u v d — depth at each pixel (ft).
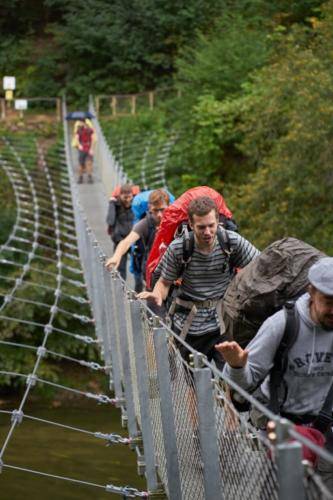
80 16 136.46
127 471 44.68
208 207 17.52
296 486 7.99
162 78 132.05
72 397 64.23
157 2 132.46
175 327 18.49
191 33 131.44
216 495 11.55
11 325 64.03
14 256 74.13
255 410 12.66
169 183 90.38
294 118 56.65
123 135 109.29
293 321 11.92
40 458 46.39
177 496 14.87
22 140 111.45
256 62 93.81
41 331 66.39
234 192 67.82
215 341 18.24
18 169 96.07
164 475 16.37
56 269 69.05
